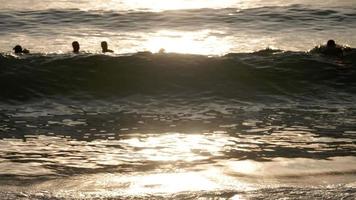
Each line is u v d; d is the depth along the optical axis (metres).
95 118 15.70
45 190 9.47
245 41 28.44
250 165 11.02
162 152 12.34
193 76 18.61
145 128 14.58
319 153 12.04
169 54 19.67
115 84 18.34
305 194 8.97
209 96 17.75
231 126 14.71
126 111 16.56
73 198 8.95
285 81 18.50
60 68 18.89
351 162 11.17
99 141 13.31
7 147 12.77
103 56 19.44
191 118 15.66
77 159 11.82
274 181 9.88
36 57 19.38
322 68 19.05
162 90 18.03
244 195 8.96
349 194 8.96
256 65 19.11
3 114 16.19
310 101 17.59
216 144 12.97
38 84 18.34
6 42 28.30
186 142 13.19
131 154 12.19
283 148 12.52
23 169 11.02
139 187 9.65
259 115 15.91
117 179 10.22
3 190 9.45
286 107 16.86
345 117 15.59
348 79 18.73
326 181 9.84
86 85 18.38
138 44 28.20
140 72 18.78
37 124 15.02
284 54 19.77
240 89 18.14
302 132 14.04
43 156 12.05
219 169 10.80
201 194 9.07
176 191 9.31
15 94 17.92
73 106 17.20
